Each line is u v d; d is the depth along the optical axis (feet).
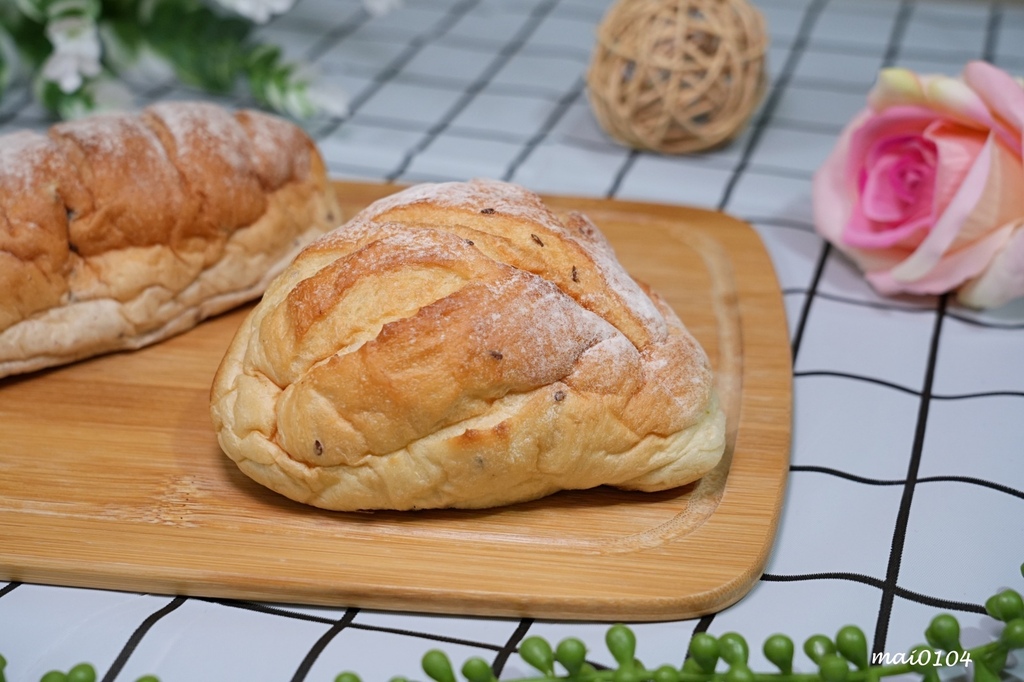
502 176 2.40
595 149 2.48
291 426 1.80
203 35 2.53
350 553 1.79
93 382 2.00
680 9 2.37
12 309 1.97
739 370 2.02
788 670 1.65
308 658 1.71
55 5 2.35
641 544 1.80
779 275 2.20
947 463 1.89
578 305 1.83
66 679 1.64
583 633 1.74
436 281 1.81
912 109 2.10
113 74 2.57
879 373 2.02
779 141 2.50
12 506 1.84
